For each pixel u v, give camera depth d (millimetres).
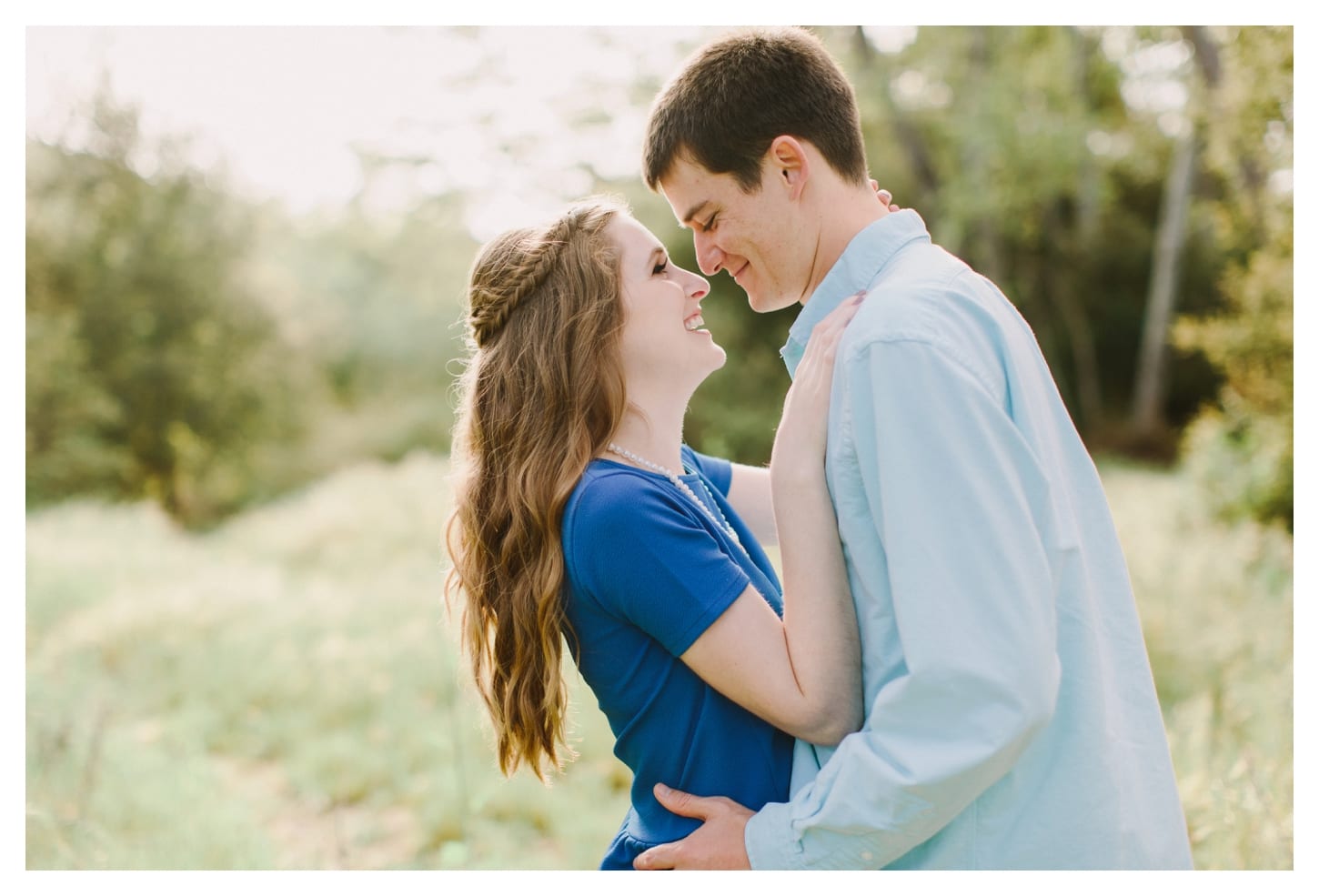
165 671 6082
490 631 1661
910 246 1516
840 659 1369
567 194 16688
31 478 16797
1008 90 15641
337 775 4637
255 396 19547
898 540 1235
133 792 4180
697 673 1446
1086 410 18188
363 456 23234
